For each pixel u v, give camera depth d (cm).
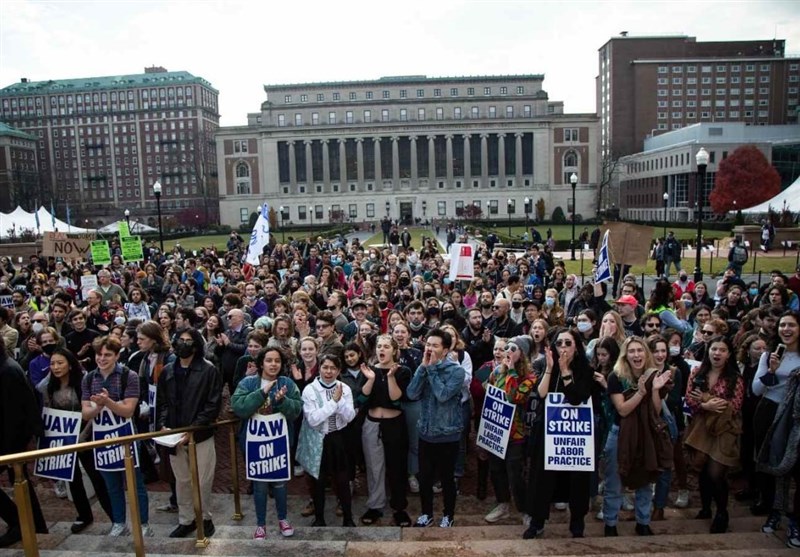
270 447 787
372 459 859
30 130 16612
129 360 1068
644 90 14925
